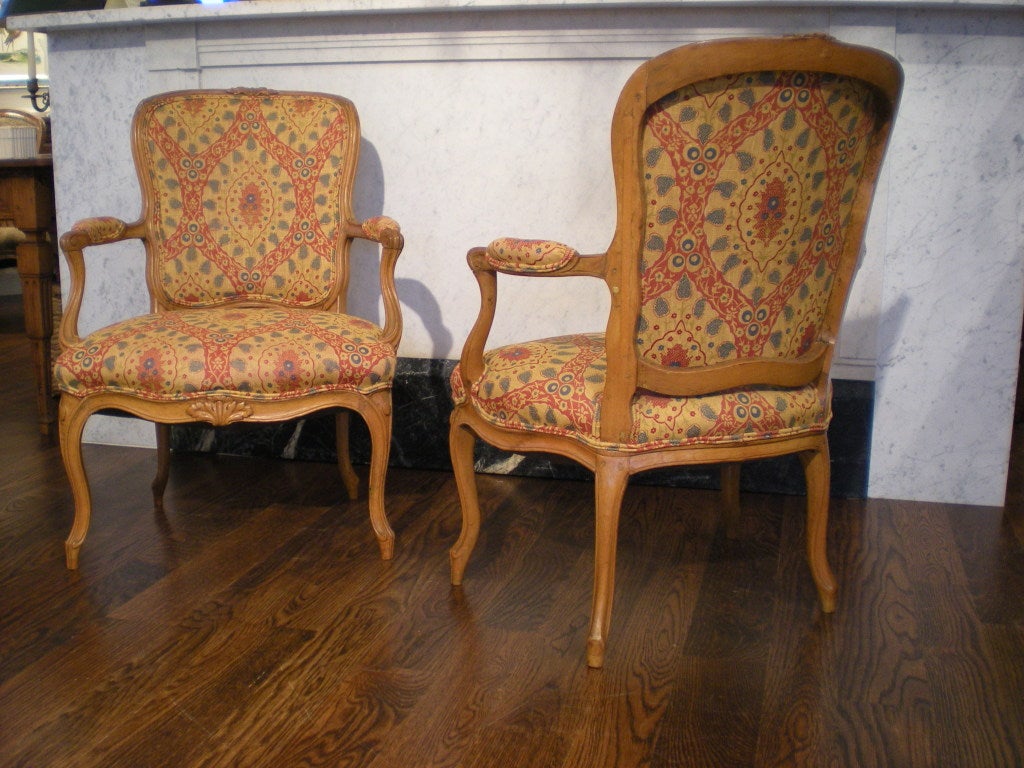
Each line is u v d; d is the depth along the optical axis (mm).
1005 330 2678
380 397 2305
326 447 3127
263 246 2648
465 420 2086
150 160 2617
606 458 1805
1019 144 2580
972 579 2266
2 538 2482
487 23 2787
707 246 1719
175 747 1599
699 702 1742
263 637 1966
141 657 1885
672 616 2068
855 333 2738
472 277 2955
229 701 1733
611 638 1973
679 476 2891
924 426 2768
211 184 2637
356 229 2594
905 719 1688
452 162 2900
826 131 1710
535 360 1960
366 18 2852
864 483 2801
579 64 2768
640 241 1676
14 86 6559
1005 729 1658
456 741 1618
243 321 2332
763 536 2521
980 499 2775
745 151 1664
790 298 1833
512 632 1994
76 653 1899
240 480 2949
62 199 3141
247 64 2959
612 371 1757
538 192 2869
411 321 3029
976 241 2645
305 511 2688
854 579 2260
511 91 2822
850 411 2766
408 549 2420
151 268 2619
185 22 2938
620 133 1616
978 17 2547
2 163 3189
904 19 2584
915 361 2734
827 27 2619
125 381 2184
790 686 1794
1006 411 2717
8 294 6789
